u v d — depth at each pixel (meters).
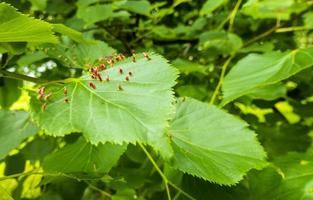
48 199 0.37
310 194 0.27
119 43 0.56
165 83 0.25
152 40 0.60
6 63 0.33
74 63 0.36
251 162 0.27
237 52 0.54
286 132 0.51
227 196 0.29
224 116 0.29
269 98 0.40
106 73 0.27
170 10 0.58
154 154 0.34
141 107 0.24
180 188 0.29
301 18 0.65
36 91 0.26
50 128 0.24
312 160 0.30
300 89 0.55
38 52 0.44
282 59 0.34
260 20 0.67
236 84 0.34
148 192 0.40
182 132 0.29
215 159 0.27
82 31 0.53
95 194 0.43
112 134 0.23
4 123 0.35
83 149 0.30
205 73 0.47
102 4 0.52
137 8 0.52
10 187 0.40
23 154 0.41
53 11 0.57
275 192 0.28
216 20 0.64
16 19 0.22
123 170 0.38
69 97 0.26
